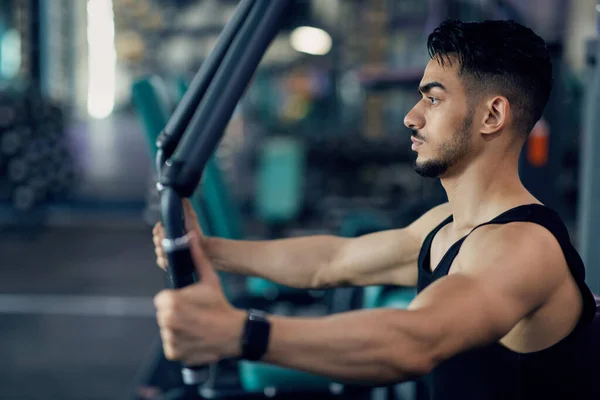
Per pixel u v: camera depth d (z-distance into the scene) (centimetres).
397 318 67
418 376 68
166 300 62
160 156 73
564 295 80
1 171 657
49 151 677
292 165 507
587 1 622
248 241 108
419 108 89
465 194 89
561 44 243
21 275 472
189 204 102
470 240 83
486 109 85
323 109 861
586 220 153
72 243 590
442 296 71
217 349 62
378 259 104
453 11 296
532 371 83
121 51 2188
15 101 652
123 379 279
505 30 85
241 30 70
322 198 681
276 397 151
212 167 182
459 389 90
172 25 2205
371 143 689
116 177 964
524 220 81
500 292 73
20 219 683
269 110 862
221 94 68
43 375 282
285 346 64
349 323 66
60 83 804
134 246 583
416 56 622
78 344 324
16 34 713
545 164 227
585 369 85
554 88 236
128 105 2342
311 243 108
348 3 1037
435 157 87
